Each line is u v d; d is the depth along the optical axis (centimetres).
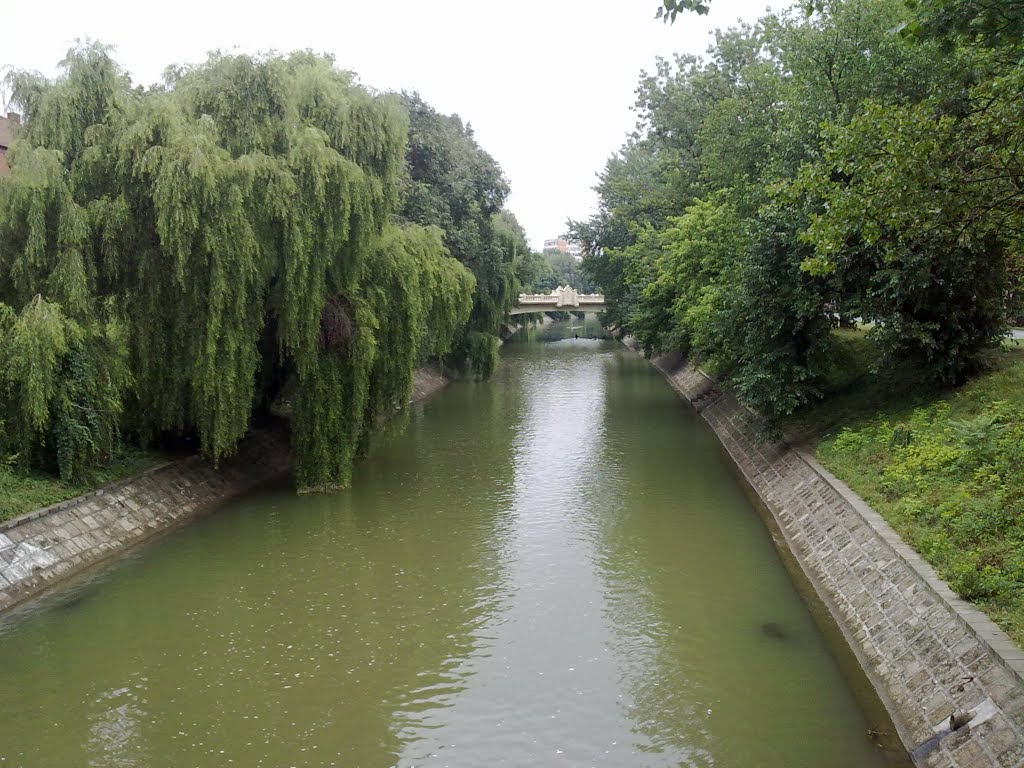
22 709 1073
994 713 805
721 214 2727
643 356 6794
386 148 2083
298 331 1878
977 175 1002
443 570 1580
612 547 1703
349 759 959
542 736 1003
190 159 1642
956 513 1220
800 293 2005
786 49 2472
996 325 1847
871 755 923
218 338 1752
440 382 4697
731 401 3206
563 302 8106
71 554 1516
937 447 1507
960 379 1884
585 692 1110
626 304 5222
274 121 1914
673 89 4047
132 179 1686
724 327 2298
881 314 1880
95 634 1294
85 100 1714
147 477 1867
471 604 1418
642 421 3394
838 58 2039
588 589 1475
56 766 945
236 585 1503
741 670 1152
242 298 1739
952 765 808
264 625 1337
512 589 1481
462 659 1214
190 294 1733
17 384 1552
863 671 1091
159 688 1130
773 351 2148
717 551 1666
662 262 3631
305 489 2102
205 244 1678
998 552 1066
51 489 1600
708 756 946
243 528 1833
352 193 1897
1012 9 862
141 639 1280
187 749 981
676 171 3984
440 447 2816
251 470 2247
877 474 1597
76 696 1107
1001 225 1080
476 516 1938
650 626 1312
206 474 2069
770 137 2391
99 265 1689
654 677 1145
